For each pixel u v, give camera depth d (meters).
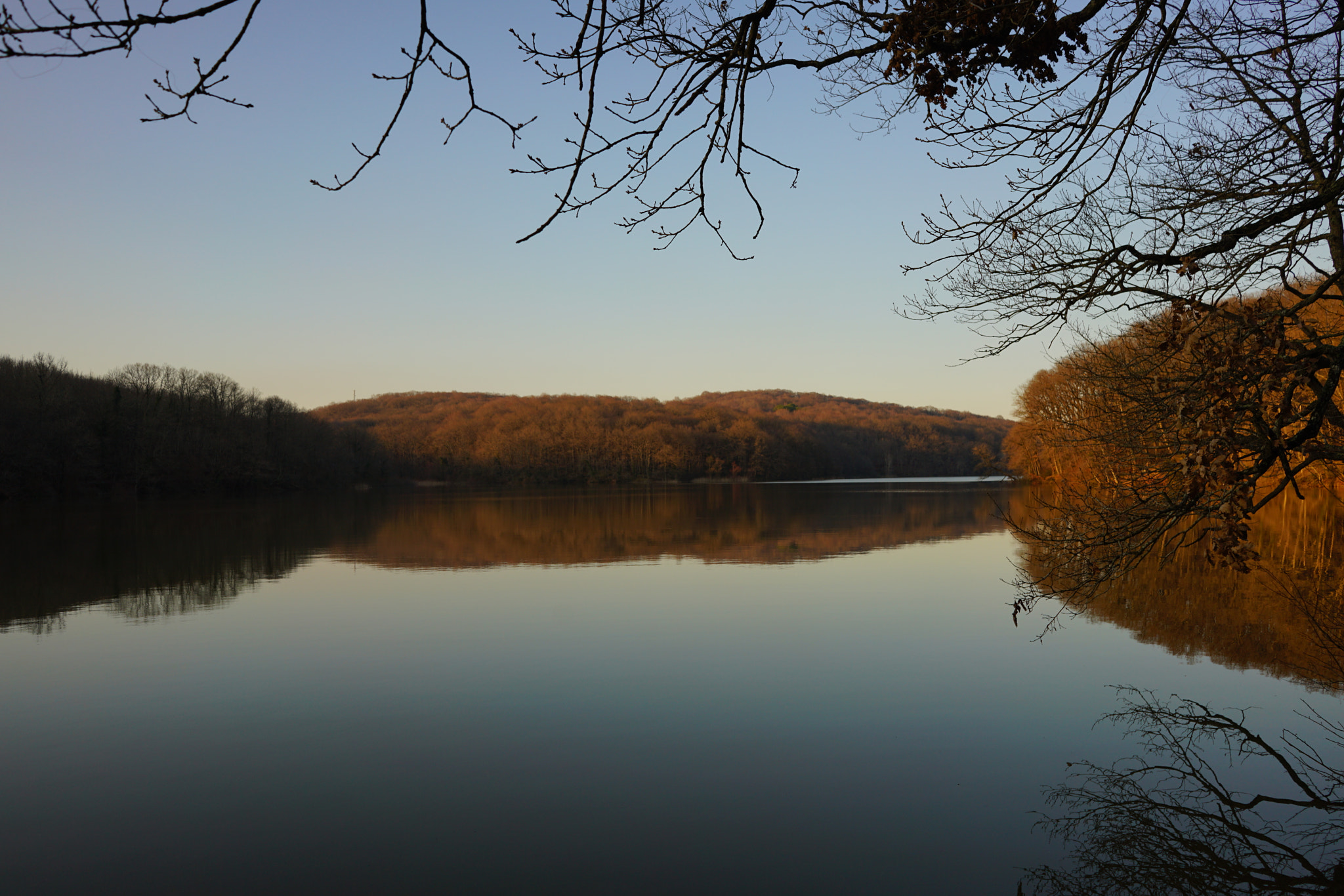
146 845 7.95
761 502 68.56
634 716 11.45
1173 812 8.33
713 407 162.25
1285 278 6.05
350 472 105.81
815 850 7.72
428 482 130.12
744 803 8.72
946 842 7.84
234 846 7.92
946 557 28.98
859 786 9.08
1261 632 15.52
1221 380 5.17
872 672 13.51
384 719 11.43
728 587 22.53
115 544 34.34
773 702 11.98
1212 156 6.44
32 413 61.88
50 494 64.31
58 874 7.44
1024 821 8.24
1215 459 5.11
